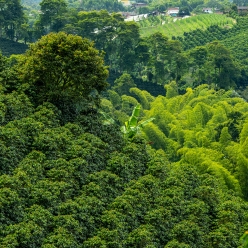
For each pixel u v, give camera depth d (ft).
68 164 121.80
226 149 173.17
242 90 371.76
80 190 118.83
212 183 135.23
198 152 168.14
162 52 364.99
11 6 425.69
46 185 112.88
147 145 164.55
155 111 227.81
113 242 105.60
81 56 143.13
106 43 386.32
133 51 382.22
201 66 370.12
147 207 120.37
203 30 542.57
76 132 136.98
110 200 119.85
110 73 381.81
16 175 110.93
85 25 382.42
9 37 441.27
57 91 146.00
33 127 128.47
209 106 230.07
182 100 258.78
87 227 109.60
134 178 131.34
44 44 146.10
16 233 98.12
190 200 127.65
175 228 113.80
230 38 495.41
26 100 139.64
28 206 108.88
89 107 150.61
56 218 106.01
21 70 149.18
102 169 130.21
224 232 117.50
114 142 142.20
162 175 133.80
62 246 100.27
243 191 161.89
